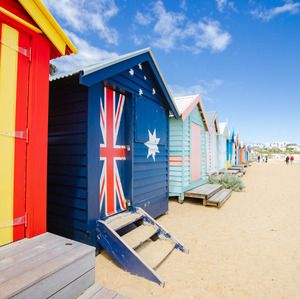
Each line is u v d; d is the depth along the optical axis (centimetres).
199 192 804
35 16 254
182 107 808
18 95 250
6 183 240
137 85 499
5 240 241
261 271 358
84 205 372
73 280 217
